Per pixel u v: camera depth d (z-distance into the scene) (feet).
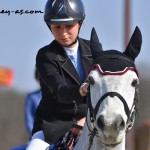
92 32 37.22
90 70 35.45
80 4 40.60
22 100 252.62
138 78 35.42
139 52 36.45
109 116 32.91
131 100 34.24
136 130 73.10
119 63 34.86
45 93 40.27
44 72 39.34
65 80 39.73
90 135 35.55
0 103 249.96
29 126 69.51
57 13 39.83
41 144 40.09
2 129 242.78
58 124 40.45
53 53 39.91
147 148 71.77
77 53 40.86
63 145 39.14
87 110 36.24
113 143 33.42
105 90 33.94
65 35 39.86
